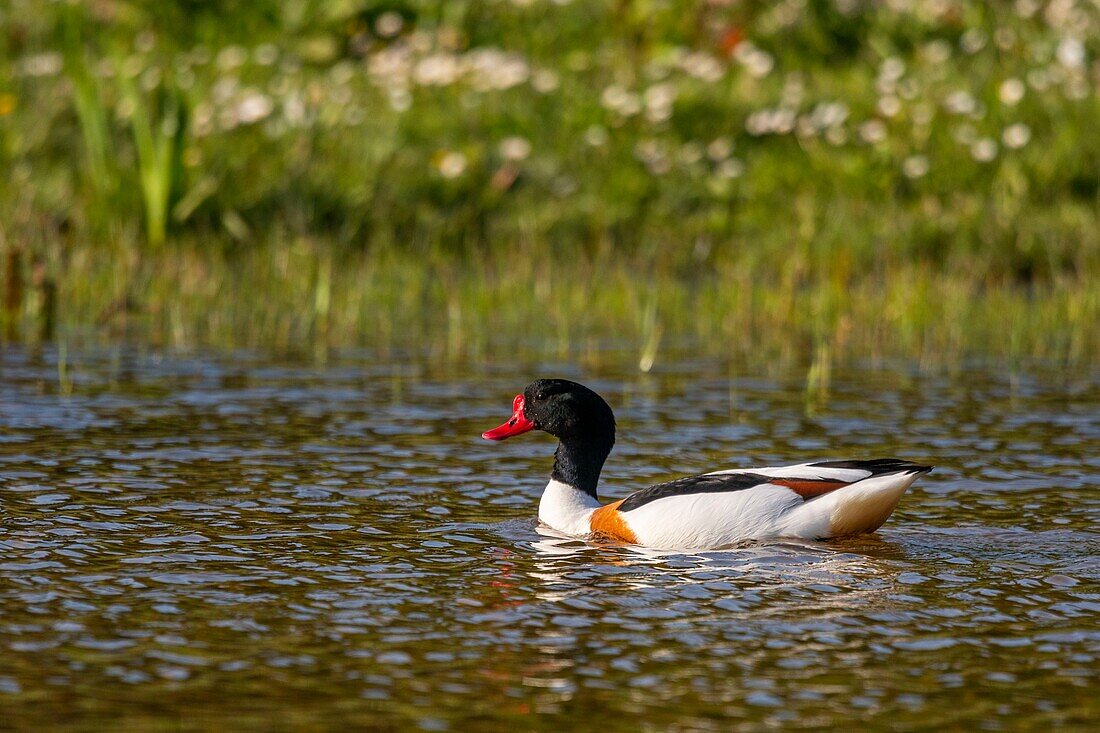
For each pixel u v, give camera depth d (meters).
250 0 25.44
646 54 24.89
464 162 21.67
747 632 7.36
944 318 17.88
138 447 11.60
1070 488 10.57
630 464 11.42
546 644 7.15
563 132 22.64
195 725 6.12
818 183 21.86
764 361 16.19
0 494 10.04
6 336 16.89
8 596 7.77
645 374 15.30
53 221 19.86
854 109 23.06
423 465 11.31
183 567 8.41
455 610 7.68
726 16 25.34
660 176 21.86
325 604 7.75
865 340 17.45
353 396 13.89
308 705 6.35
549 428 10.05
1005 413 13.36
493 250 20.78
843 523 9.19
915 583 8.24
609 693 6.53
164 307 18.36
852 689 6.60
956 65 24.64
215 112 22.16
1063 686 6.65
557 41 25.33
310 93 22.17
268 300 18.62
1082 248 20.19
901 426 12.79
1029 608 7.78
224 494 10.21
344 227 20.70
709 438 12.32
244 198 20.78
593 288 19.42
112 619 7.44
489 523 9.70
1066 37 24.86
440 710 6.32
